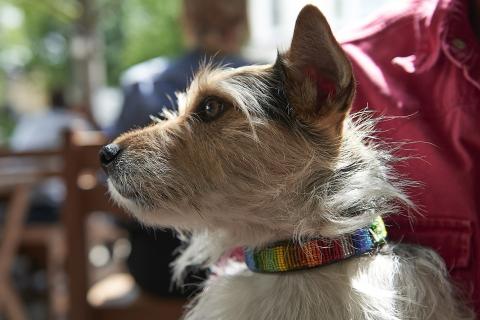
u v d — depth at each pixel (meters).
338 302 0.60
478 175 0.63
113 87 4.39
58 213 1.39
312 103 0.62
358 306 0.60
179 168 0.64
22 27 4.88
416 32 0.66
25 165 1.16
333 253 0.61
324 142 0.62
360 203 0.62
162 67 0.95
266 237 0.64
